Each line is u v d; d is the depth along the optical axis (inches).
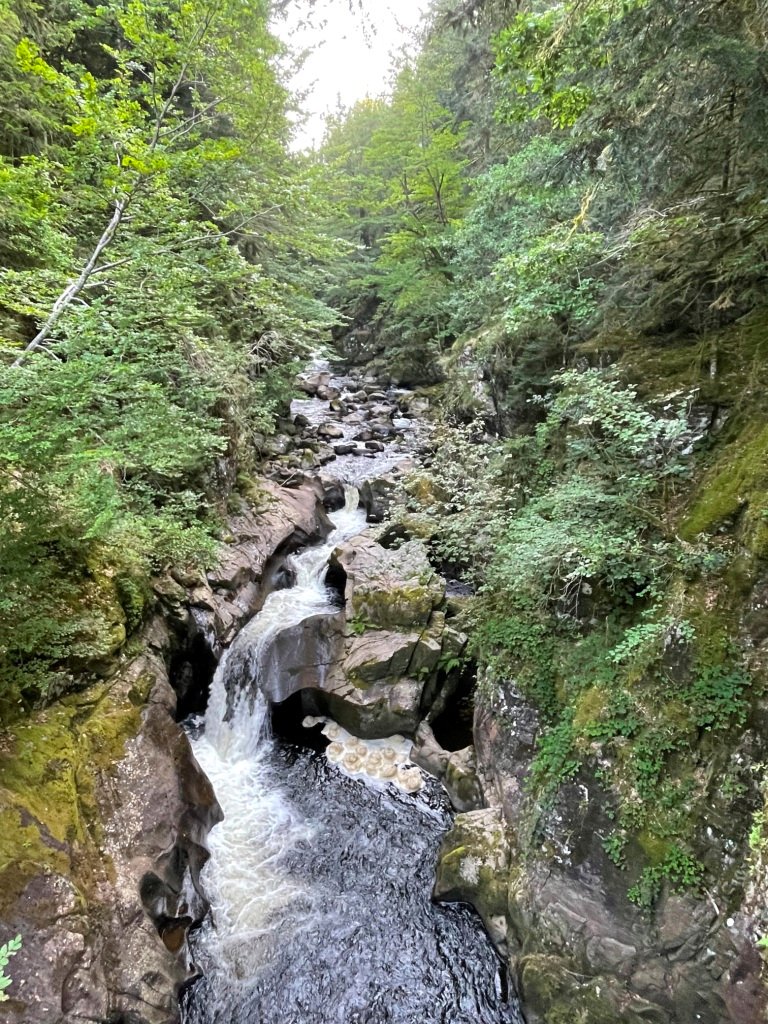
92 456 139.4
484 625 236.5
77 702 191.0
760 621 145.2
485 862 183.9
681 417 187.8
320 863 209.2
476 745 231.0
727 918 128.0
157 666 229.0
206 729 263.0
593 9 157.8
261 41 281.1
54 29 312.7
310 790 242.1
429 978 172.7
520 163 320.5
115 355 159.5
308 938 183.6
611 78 188.2
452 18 373.4
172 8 242.1
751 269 193.8
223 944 180.7
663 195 226.8
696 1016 129.6
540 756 179.9
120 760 185.2
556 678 196.4
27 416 139.2
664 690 156.2
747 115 171.6
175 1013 153.6
